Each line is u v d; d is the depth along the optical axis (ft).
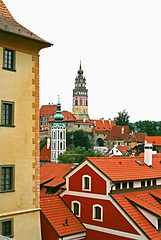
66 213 133.18
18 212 90.79
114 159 143.84
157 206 127.24
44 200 135.33
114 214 121.39
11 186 90.43
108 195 123.85
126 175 131.75
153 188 143.64
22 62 94.12
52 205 134.21
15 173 90.94
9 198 89.35
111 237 121.49
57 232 119.75
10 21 94.48
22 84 93.71
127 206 121.19
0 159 87.45
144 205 122.01
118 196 124.98
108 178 124.16
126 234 116.78
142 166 147.43
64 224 125.59
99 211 127.34
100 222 125.59
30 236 93.56
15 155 91.04
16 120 91.71
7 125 89.40
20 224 91.50
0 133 87.92
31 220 94.22
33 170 95.14
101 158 139.13
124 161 145.79
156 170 149.28
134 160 151.53
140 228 112.47
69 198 138.21
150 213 117.60
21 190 92.17
